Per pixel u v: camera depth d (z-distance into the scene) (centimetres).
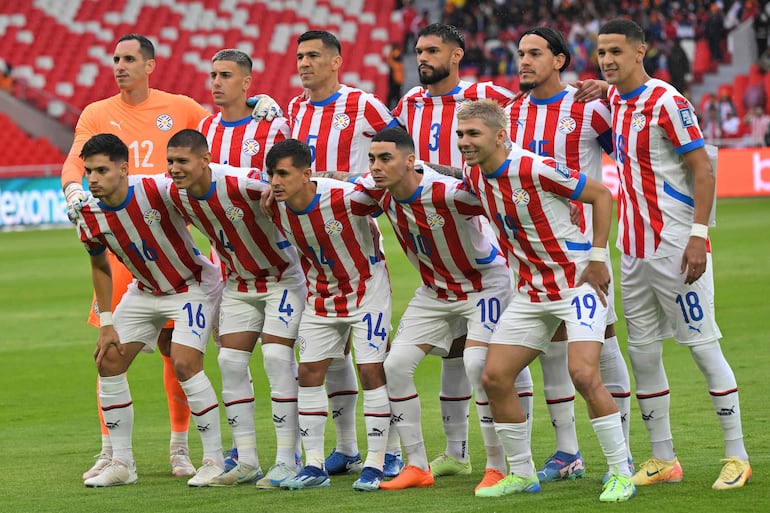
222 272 2541
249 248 2252
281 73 10875
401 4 11788
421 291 2233
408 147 2080
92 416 3039
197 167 2172
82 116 2714
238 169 2234
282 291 2277
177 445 2473
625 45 2100
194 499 2098
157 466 2495
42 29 10744
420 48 2434
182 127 2716
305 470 2206
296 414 2270
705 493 2006
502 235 2081
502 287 2186
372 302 2200
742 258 5766
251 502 2055
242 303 2308
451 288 2181
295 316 2270
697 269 2034
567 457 2236
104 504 2067
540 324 2069
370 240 2208
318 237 2158
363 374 2191
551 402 2236
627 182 2153
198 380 2281
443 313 2192
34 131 9700
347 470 2381
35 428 2894
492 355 2067
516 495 2059
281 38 11219
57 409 3127
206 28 11194
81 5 11062
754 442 2406
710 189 2053
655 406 2139
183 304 2312
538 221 2028
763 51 10950
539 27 2309
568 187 2012
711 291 2114
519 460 2073
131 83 2655
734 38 10975
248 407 2292
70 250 7175
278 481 2200
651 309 2153
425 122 2502
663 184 2106
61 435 2805
